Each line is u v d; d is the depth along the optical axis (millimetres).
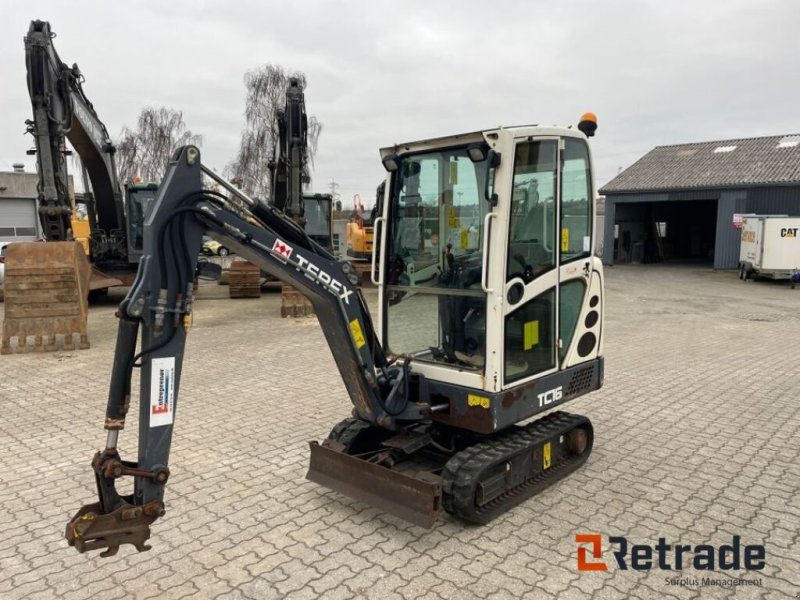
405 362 4191
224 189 3605
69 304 9164
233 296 15492
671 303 15328
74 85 11141
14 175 28078
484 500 3867
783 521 3992
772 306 14656
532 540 3768
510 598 3195
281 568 3477
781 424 5887
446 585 3305
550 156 4129
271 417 6105
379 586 3299
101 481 2906
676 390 7102
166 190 2969
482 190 3959
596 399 6738
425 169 4277
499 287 3805
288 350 9312
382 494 3828
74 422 5953
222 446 5324
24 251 9008
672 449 5250
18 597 3209
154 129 29641
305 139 12672
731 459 5027
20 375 7730
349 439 4363
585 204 4594
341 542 3754
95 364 8297
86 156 12984
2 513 4125
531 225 4070
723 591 3260
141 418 3021
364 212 21156
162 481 3012
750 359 8750
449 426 4605
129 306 2834
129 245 14062
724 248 25281
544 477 4449
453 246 4176
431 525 3570
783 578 3369
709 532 3859
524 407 4148
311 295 3705
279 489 4488
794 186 23266
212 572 3436
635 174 28719
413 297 4434
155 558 3584
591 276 4695
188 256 3057
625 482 4590
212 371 7996
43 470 4820
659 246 30547
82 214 21922
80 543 2793
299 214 12461
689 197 25953
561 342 4492
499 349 3867
